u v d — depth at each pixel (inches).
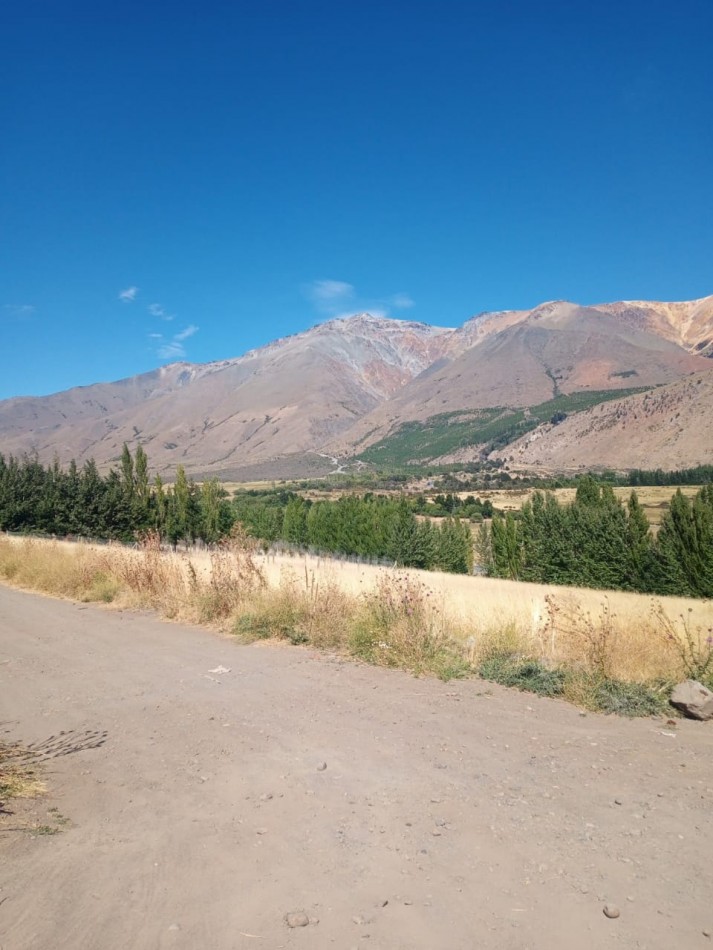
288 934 105.1
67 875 122.5
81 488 1929.1
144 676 273.9
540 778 168.7
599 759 182.5
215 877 122.0
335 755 184.2
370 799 155.8
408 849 132.1
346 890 117.6
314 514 2267.5
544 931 106.1
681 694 225.1
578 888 118.2
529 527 1688.0
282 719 216.2
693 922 108.4
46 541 738.8
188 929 106.5
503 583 1149.1
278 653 318.3
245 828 141.5
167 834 139.0
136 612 437.7
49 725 212.5
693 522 1342.3
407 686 258.5
